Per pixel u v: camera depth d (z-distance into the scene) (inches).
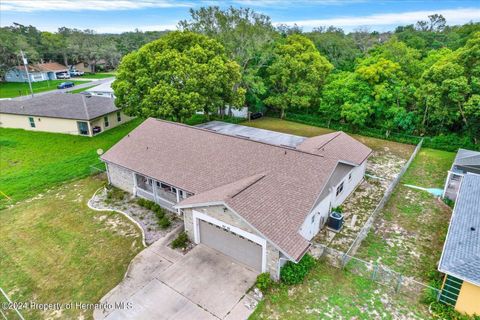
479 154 855.7
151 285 513.3
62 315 471.5
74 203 794.8
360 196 822.5
